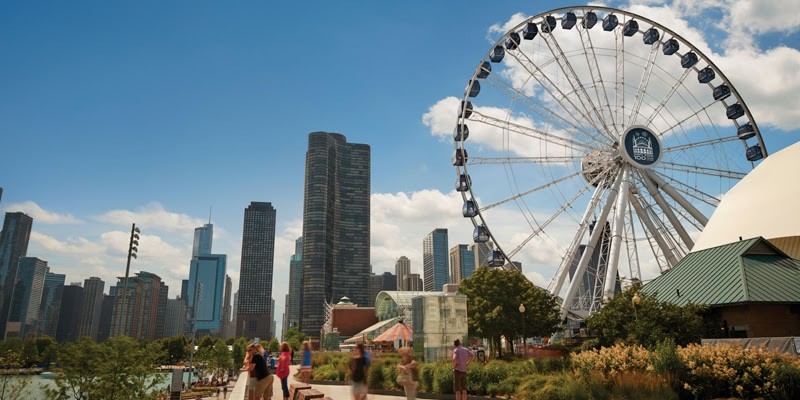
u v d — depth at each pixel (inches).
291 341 6515.8
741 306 1424.7
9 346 4948.3
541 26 2568.9
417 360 1439.5
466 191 2480.3
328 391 1248.2
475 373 1056.2
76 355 1466.5
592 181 2460.6
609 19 2586.1
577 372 952.9
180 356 7534.5
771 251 1595.7
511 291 2348.7
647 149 2472.9
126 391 1483.8
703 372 839.7
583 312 2385.6
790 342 932.0
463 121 2524.6
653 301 1469.0
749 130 2596.0
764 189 1872.5
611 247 2303.2
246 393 1082.1
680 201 2443.4
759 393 783.7
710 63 2623.0
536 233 2367.1
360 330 6530.5
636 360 941.8
